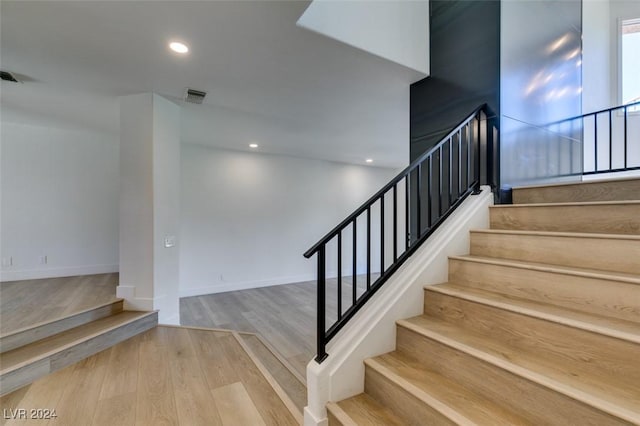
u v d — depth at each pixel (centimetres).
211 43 212
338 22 212
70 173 423
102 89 287
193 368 226
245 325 381
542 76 267
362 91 300
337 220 679
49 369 211
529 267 153
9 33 197
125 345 261
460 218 209
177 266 332
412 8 264
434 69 274
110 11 176
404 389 132
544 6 272
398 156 621
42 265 405
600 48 398
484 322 150
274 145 522
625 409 90
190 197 514
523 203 227
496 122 231
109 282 377
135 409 176
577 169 305
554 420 103
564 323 121
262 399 189
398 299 173
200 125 404
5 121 383
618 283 125
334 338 161
